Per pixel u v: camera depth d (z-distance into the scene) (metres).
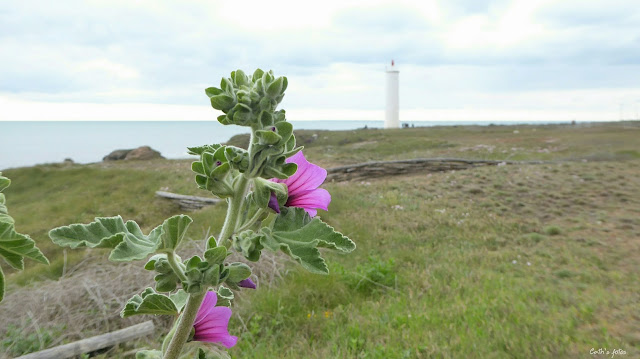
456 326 5.69
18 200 19.05
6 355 5.11
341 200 13.74
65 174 22.62
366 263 8.27
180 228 0.95
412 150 32.62
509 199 13.48
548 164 18.52
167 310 1.09
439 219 11.76
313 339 5.68
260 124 1.04
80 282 6.62
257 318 6.00
